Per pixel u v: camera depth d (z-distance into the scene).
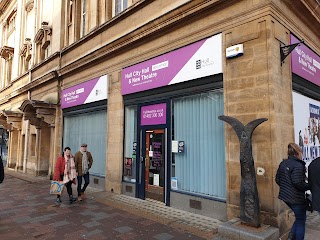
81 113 10.95
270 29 4.99
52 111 12.46
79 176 7.62
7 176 13.80
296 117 5.95
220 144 5.85
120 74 8.72
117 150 8.54
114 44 8.73
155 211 6.27
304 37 6.53
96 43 10.15
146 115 7.70
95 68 10.02
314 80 7.01
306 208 3.88
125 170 8.30
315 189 3.44
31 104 12.04
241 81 5.29
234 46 5.38
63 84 12.23
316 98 7.27
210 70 5.89
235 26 5.49
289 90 5.52
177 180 6.65
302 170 3.82
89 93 10.20
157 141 7.32
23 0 19.33
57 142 12.27
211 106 6.10
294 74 5.96
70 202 7.27
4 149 34.00
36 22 15.96
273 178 4.68
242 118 5.21
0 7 23.33
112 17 9.58
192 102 6.53
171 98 6.99
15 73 19.52
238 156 5.24
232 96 5.41
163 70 7.10
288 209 4.96
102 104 9.60
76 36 12.00
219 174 5.80
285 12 5.60
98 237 4.73
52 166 12.34
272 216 4.63
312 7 6.27
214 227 5.08
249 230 4.41
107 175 8.86
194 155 6.35
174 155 6.81
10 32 22.20
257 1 5.20
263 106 4.93
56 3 13.52
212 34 5.93
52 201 7.58
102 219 5.77
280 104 5.07
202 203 5.92
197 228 5.04
